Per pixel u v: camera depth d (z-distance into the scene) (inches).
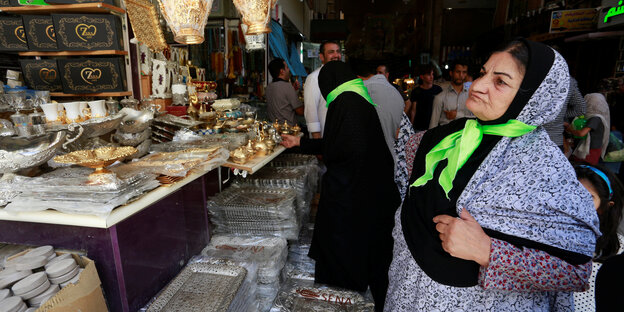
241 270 51.4
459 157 36.4
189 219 59.1
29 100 59.6
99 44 76.0
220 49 158.9
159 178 47.3
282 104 140.9
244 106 105.0
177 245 54.9
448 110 153.4
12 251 47.8
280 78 145.4
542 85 31.5
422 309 39.4
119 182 38.6
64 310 33.7
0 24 74.7
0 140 41.9
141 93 86.0
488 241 31.8
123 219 41.1
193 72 111.6
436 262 37.3
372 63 119.4
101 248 40.9
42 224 41.9
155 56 89.7
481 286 34.8
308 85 114.4
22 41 75.7
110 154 41.0
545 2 347.9
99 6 72.1
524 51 32.1
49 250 42.1
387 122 81.4
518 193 32.1
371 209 68.4
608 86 191.3
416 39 785.6
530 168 32.2
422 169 43.1
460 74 147.7
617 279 20.6
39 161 42.5
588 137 128.5
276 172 89.7
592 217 30.6
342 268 67.4
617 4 201.2
